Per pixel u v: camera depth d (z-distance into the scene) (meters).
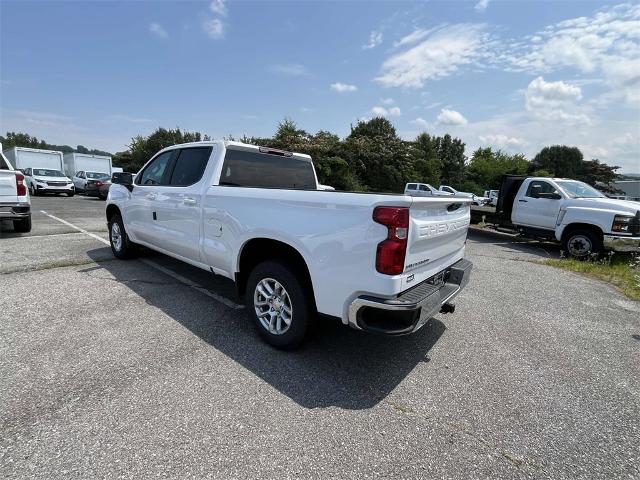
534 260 7.67
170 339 3.20
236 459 1.90
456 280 3.29
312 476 1.82
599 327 4.01
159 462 1.85
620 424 2.38
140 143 42.69
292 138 24.12
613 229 7.48
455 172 54.12
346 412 2.34
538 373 2.97
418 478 1.85
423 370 2.93
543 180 9.20
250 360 2.92
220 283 4.82
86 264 5.53
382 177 27.55
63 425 2.08
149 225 4.77
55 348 2.95
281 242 2.96
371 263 2.37
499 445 2.13
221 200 3.47
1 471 1.75
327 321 3.78
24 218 7.50
